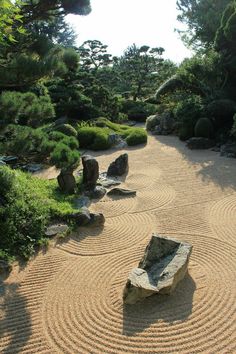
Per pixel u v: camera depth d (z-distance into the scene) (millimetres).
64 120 21797
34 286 6930
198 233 9047
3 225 8359
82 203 10688
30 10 10898
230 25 19875
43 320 6035
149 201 11180
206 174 13734
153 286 6379
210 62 21891
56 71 9133
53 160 11164
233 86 21906
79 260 7832
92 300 6508
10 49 9375
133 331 5766
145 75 37781
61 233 8781
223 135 18859
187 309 6191
